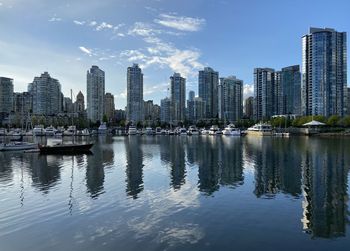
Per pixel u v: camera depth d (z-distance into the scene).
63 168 55.97
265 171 51.91
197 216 28.31
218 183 42.38
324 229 25.16
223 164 60.72
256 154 78.44
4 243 23.05
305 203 32.34
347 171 51.44
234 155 76.50
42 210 30.30
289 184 41.53
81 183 42.50
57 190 38.38
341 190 37.94
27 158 71.38
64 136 192.38
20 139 139.25
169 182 43.09
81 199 34.12
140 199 34.03
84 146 84.81
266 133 184.25
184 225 26.08
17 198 34.72
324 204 31.97
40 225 26.36
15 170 53.97
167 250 21.61
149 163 62.31
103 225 26.20
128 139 159.38
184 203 32.47
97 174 49.56
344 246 22.17
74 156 75.50
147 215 28.64
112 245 22.48
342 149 90.75
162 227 25.67
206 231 24.83
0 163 63.09
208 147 101.44
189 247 22.06
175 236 23.89
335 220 27.19
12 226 26.22
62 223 26.77
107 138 172.38
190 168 55.62
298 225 26.05
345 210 29.98
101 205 31.80
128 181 43.75
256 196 35.25
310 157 71.12
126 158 71.19
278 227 25.64
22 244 22.86
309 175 47.97
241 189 38.72
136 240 23.27
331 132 178.38
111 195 35.78
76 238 23.70
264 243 22.64
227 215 28.52
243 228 25.34
